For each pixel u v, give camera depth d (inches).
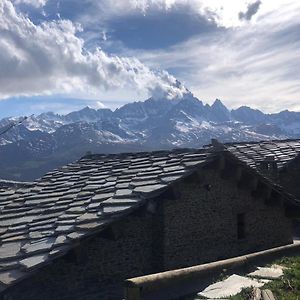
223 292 351.3
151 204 484.1
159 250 522.6
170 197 513.3
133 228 518.9
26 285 458.3
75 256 441.7
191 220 551.2
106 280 496.4
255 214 647.8
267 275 394.3
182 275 361.1
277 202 669.3
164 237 518.9
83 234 419.2
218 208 588.7
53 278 470.0
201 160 537.6
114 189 534.3
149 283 334.6
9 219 531.5
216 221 584.1
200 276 376.8
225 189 602.5
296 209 701.9
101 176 629.3
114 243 504.4
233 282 375.2
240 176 588.7
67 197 565.0
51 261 398.6
